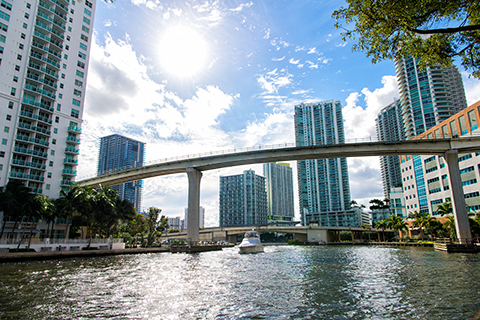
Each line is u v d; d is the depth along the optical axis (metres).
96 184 87.81
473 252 50.34
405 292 19.70
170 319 14.25
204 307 16.38
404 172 107.69
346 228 130.00
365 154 67.00
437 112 139.88
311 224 141.12
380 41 13.77
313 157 69.06
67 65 77.19
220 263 41.75
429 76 144.88
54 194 70.88
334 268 34.19
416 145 62.94
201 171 79.38
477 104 70.25
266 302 17.50
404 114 156.62
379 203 172.62
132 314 14.97
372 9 12.79
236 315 14.89
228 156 72.44
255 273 30.33
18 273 28.81
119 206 70.06
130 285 22.83
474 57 13.39
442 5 11.77
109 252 58.28
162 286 22.53
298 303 17.25
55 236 69.12
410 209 103.25
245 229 146.38
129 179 85.38
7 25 65.81
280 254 62.72
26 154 66.50
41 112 71.50
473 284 21.69
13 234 56.69
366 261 41.66
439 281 23.34
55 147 72.50
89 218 63.12
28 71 69.81
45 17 72.44
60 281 24.31
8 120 64.50
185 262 43.41
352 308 16.05
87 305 16.59
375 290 20.61
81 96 79.69
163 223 89.50
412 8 12.03
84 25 82.62
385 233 134.25
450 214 78.62
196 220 74.75
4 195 50.41
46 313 14.95
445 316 14.30
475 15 12.12
